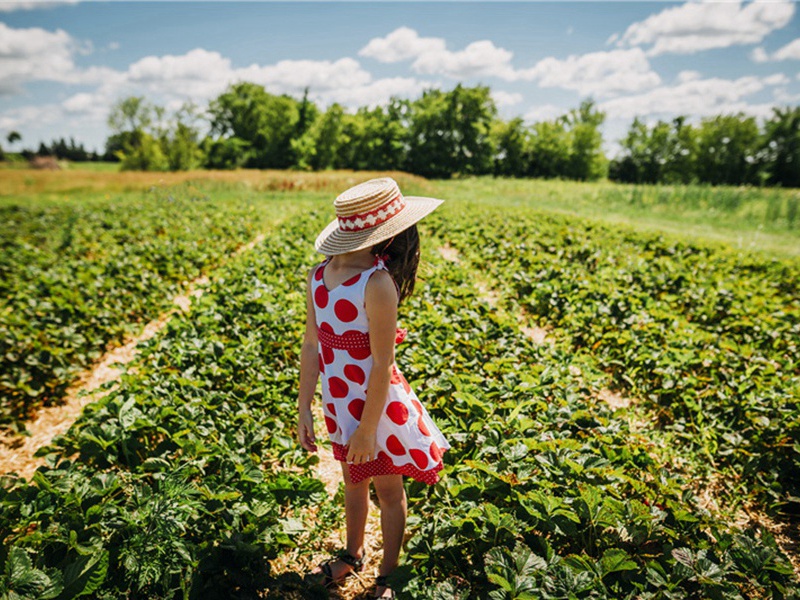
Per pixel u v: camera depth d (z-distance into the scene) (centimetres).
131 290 693
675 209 2300
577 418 348
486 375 441
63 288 666
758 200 2369
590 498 250
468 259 995
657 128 6806
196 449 299
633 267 864
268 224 1445
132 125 6312
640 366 499
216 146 7006
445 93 6938
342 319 197
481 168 7212
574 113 7525
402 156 7238
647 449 352
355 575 257
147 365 438
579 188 3675
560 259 975
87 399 477
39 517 241
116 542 226
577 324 605
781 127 6047
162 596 211
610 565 219
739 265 965
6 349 486
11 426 419
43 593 189
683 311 719
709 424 409
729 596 211
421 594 212
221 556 231
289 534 263
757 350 542
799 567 280
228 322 542
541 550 241
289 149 7056
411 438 215
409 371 435
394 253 202
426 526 256
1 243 1089
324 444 379
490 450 305
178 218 1376
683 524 261
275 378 428
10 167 6800
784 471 343
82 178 3030
